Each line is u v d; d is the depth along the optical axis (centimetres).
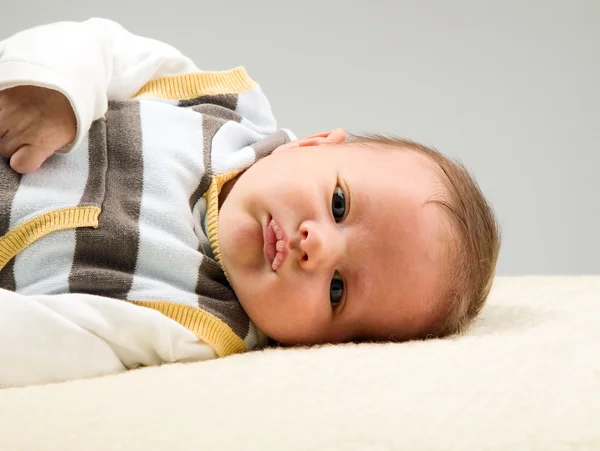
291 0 208
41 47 106
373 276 112
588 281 157
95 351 95
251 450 64
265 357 91
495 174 219
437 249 114
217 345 106
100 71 110
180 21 204
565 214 222
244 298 112
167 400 73
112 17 201
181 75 133
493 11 213
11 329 90
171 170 113
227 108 135
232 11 206
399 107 214
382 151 124
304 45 210
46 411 71
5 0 198
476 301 120
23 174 104
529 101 216
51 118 103
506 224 222
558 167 220
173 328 100
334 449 64
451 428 67
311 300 109
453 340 99
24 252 100
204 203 116
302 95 212
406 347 93
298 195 111
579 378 79
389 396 73
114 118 116
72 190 106
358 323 114
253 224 111
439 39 213
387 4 211
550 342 93
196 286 109
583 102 217
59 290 100
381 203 113
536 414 69
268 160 120
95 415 70
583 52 215
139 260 106
